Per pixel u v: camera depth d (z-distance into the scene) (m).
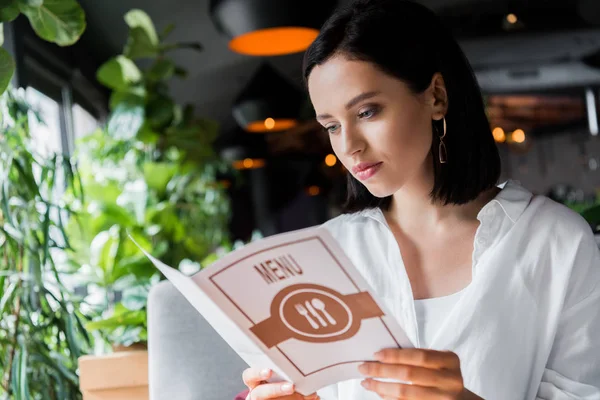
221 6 3.88
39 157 2.11
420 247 1.40
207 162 5.86
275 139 11.86
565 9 6.86
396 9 1.26
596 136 13.30
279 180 13.80
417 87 1.23
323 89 1.23
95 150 3.78
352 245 1.47
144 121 3.87
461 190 1.34
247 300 0.98
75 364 2.02
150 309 1.79
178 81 7.18
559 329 1.29
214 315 1.05
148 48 3.97
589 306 1.27
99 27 4.74
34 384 1.98
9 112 2.00
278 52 4.30
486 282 1.29
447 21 7.15
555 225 1.32
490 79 9.84
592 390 1.20
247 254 0.95
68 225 2.90
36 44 3.59
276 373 1.18
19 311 1.92
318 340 1.02
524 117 12.79
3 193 1.88
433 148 1.36
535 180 13.80
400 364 1.01
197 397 1.74
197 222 5.12
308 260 0.94
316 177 12.79
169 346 1.76
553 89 10.77
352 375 1.07
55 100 4.09
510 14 6.88
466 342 1.28
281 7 3.76
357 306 0.97
